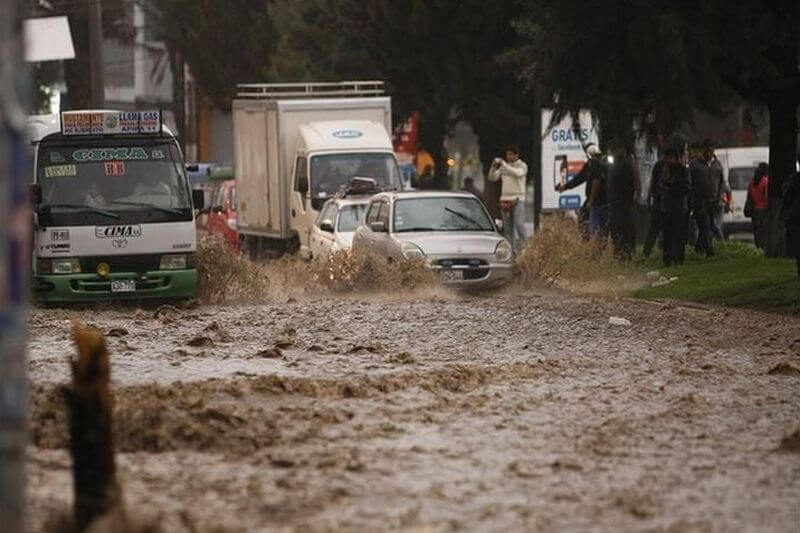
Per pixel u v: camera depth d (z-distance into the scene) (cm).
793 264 7038
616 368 4275
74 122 6619
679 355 4581
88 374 2309
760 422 3369
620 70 6575
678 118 6531
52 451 2997
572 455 2964
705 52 6384
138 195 6644
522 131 11562
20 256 1822
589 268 7162
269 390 3678
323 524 2359
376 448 3017
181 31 15025
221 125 18300
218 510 2458
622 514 2459
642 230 9488
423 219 7294
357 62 11850
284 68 13488
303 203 9212
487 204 11556
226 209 11419
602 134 6944
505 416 3416
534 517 2422
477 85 11425
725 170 12131
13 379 1823
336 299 6744
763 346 4788
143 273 6625
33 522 2347
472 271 7012
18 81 1808
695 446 3081
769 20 6397
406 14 11294
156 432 3012
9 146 1798
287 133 9525
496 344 4916
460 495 2592
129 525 2278
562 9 6562
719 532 2347
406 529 2325
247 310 6241
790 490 2677
